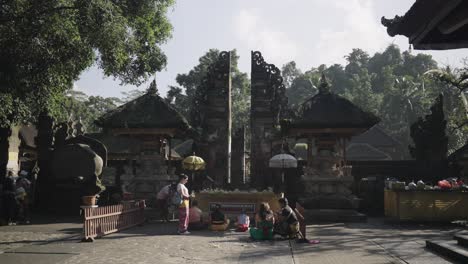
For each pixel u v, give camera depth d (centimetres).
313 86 8888
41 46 1447
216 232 1460
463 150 2292
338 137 2000
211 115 2327
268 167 2222
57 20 1490
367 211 2225
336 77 10381
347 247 1158
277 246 1177
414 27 757
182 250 1104
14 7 1460
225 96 2342
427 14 697
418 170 2284
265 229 1279
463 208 1727
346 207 1922
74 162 2166
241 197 1709
